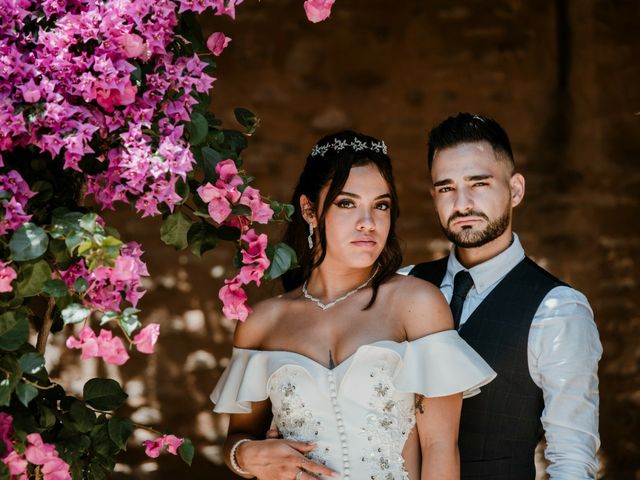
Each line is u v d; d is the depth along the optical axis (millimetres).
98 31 1940
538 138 5266
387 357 2258
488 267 2721
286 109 5258
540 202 5227
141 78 2021
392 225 2436
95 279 1928
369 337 2301
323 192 2395
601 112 5262
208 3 2053
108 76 1914
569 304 2609
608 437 5055
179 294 5105
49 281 1864
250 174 5215
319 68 5270
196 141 2045
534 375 2604
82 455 2150
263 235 2035
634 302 5180
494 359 2617
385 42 5281
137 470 4926
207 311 5109
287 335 2383
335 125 5262
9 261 1818
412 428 2297
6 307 1907
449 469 2240
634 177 5250
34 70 1904
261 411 2494
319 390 2262
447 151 2684
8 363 1853
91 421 2043
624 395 5098
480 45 5285
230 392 2439
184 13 2170
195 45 2188
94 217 1851
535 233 5215
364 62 5277
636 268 5207
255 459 2295
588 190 5238
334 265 2414
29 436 1857
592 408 2537
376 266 2451
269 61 5266
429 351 2262
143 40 2016
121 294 1962
